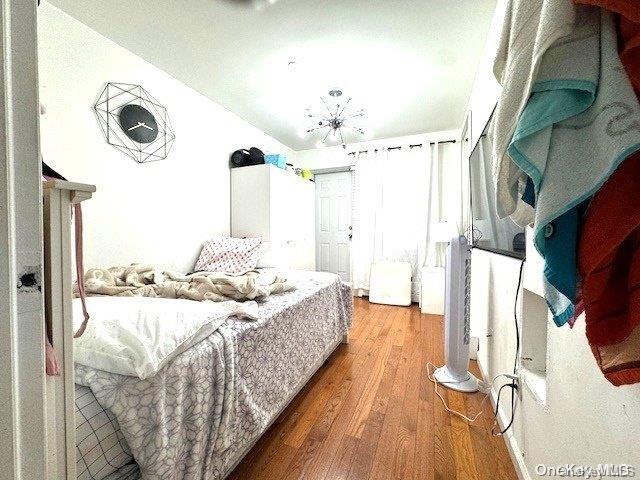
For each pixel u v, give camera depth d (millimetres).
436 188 3543
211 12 1525
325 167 4133
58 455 527
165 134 2127
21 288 346
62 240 528
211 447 873
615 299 461
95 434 661
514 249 1163
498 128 540
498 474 1098
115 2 1448
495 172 575
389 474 1099
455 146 3480
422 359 2092
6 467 330
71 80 1555
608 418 583
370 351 2248
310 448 1229
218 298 1357
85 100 1622
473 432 1325
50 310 514
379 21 1605
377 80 2258
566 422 754
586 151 421
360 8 1510
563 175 435
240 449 1068
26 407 352
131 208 1888
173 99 2197
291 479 1073
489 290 1657
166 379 781
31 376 357
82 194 549
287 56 1934
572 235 467
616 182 428
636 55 409
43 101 1447
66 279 535
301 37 1737
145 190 1983
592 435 637
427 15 1563
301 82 2281
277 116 2971
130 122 1862
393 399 1587
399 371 1914
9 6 327
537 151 459
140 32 1678
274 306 1403
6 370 330
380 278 3729
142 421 715
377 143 3826
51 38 1466
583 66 423
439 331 2678
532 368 1059
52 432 515
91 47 1643
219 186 2707
